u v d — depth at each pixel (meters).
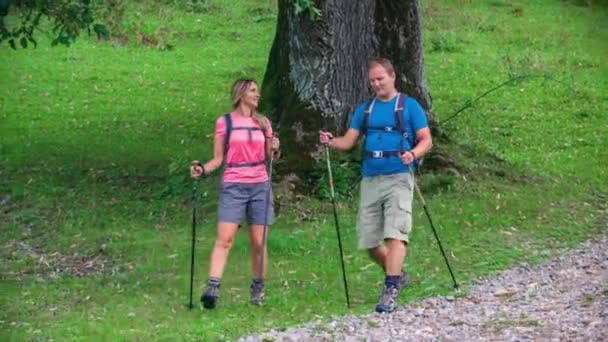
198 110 24.00
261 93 17.25
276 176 15.95
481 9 35.22
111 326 10.26
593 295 10.27
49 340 9.88
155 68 28.41
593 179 17.88
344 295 11.37
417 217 14.95
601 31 32.81
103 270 13.20
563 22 34.03
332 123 16.45
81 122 22.89
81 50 29.91
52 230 15.22
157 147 20.38
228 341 9.53
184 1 34.06
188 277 12.34
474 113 23.70
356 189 15.99
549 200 16.17
